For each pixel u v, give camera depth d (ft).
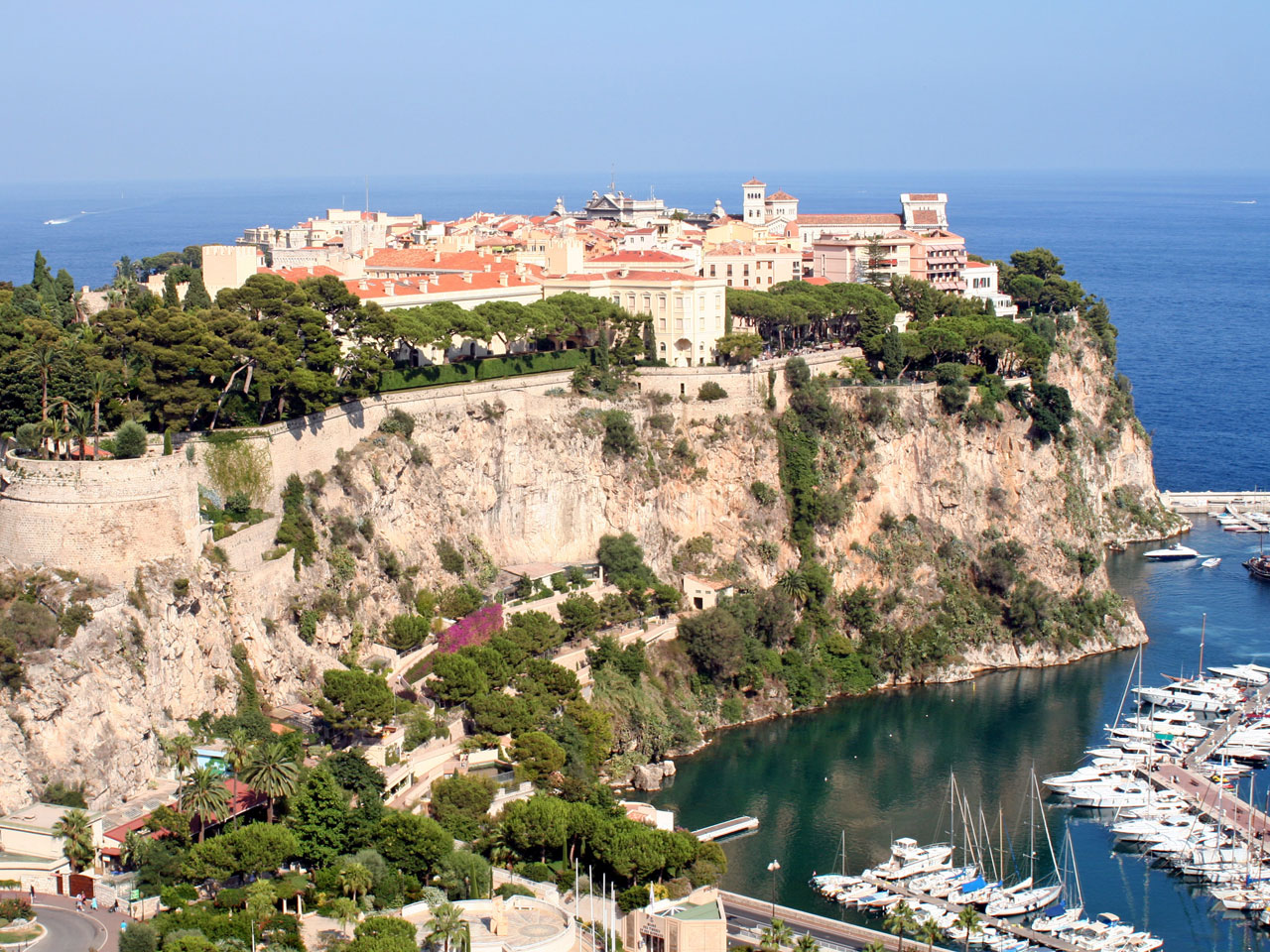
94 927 645.10
